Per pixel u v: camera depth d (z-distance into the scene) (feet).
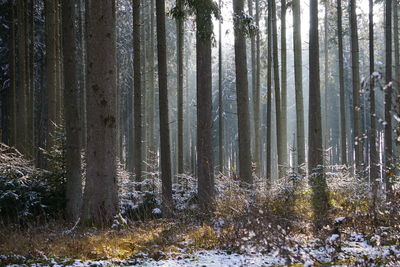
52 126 56.18
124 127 119.65
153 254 23.58
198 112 42.86
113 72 35.53
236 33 43.42
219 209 35.91
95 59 35.14
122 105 109.70
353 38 66.33
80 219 35.22
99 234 29.96
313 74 47.44
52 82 56.80
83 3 79.77
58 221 39.42
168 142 42.78
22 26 58.85
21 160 47.34
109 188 35.01
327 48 99.91
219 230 28.48
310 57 47.67
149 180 53.72
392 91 13.51
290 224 26.27
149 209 45.93
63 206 45.62
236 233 24.11
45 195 45.29
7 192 42.68
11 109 59.77
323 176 42.34
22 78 57.26
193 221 35.78
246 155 52.95
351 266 19.54
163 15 43.52
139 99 54.44
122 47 93.97
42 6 77.71
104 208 34.65
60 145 49.29
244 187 48.19
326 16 97.35
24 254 22.98
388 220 25.67
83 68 67.56
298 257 20.04
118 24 92.89
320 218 29.55
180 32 71.26
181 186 56.29
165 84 43.16
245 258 22.57
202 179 41.78
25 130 56.59
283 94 75.05
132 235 29.55
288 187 42.47
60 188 46.37
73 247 24.67
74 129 43.80
